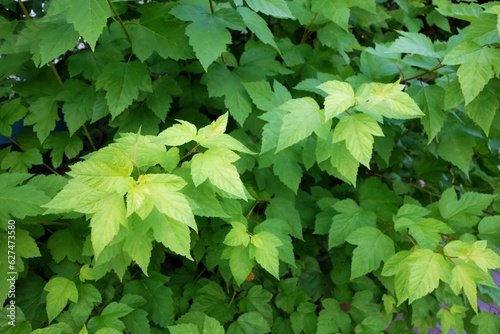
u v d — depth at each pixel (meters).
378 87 0.41
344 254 0.62
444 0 0.73
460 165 0.57
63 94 0.53
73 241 0.51
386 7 0.84
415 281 0.42
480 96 0.46
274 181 0.58
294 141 0.42
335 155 0.44
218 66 0.55
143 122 0.55
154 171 0.40
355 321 0.59
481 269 0.42
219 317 0.56
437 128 0.49
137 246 0.38
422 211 0.50
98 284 0.53
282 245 0.49
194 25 0.45
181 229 0.35
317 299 0.67
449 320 0.54
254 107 0.57
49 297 0.47
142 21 0.49
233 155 0.36
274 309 0.63
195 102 0.61
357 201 0.69
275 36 0.68
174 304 0.58
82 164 0.32
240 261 0.47
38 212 0.40
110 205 0.32
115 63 0.49
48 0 0.54
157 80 0.55
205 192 0.39
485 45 0.43
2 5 0.57
